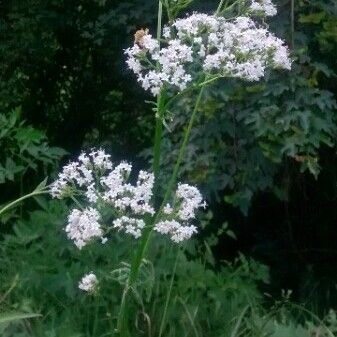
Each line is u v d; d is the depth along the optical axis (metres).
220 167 0.66
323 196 0.80
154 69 0.43
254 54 0.41
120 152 0.95
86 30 0.92
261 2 0.44
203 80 0.44
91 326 0.56
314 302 0.79
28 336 0.50
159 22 0.42
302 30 0.66
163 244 0.60
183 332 0.56
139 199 0.40
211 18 0.41
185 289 0.59
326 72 0.63
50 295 0.56
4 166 0.70
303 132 0.63
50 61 0.97
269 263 0.84
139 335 0.55
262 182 0.66
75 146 1.00
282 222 0.84
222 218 0.80
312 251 0.84
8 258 0.58
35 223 0.61
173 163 0.67
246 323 0.58
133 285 0.43
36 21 0.90
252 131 0.65
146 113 0.94
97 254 0.58
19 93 0.95
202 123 0.66
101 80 0.98
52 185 0.44
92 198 0.40
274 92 0.62
